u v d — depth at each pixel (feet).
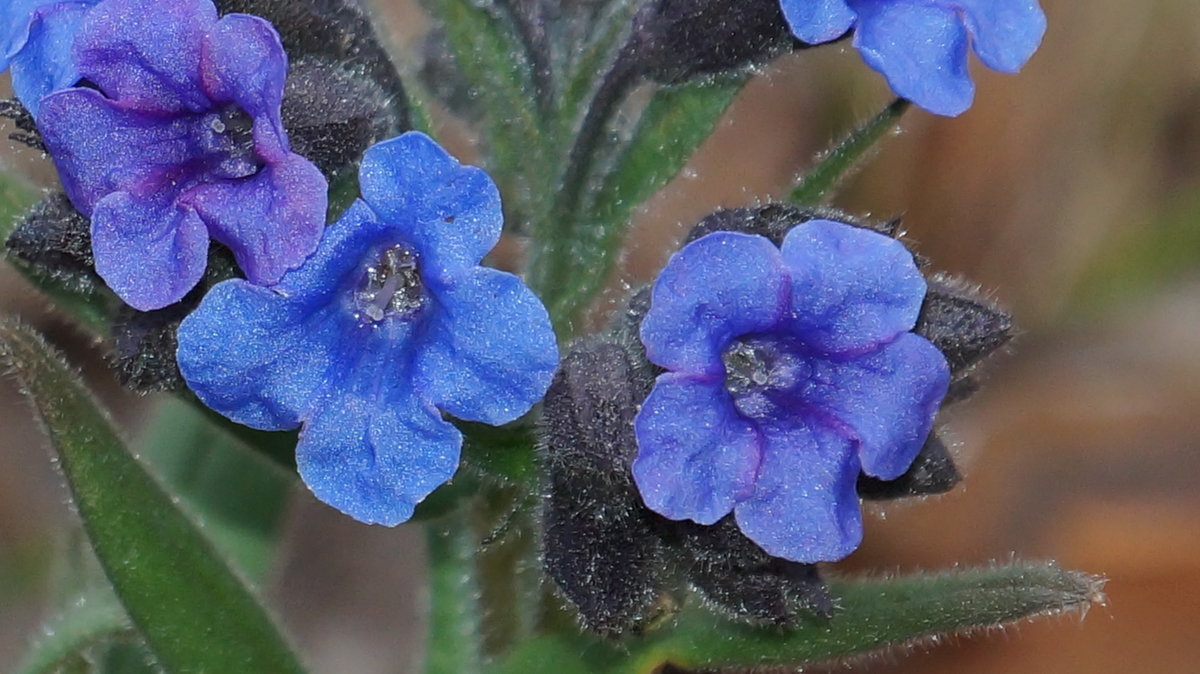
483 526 0.66
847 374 0.59
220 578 0.63
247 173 0.59
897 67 0.60
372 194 0.58
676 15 0.64
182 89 0.59
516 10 0.66
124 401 0.83
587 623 0.61
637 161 0.66
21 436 0.89
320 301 0.59
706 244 0.58
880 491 0.61
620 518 0.61
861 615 0.64
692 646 0.65
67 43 0.59
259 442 0.63
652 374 0.60
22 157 0.74
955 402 0.65
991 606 0.64
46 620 0.73
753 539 0.59
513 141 0.66
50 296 0.63
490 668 0.66
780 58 0.65
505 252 0.72
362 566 0.88
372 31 0.63
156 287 0.58
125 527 0.62
